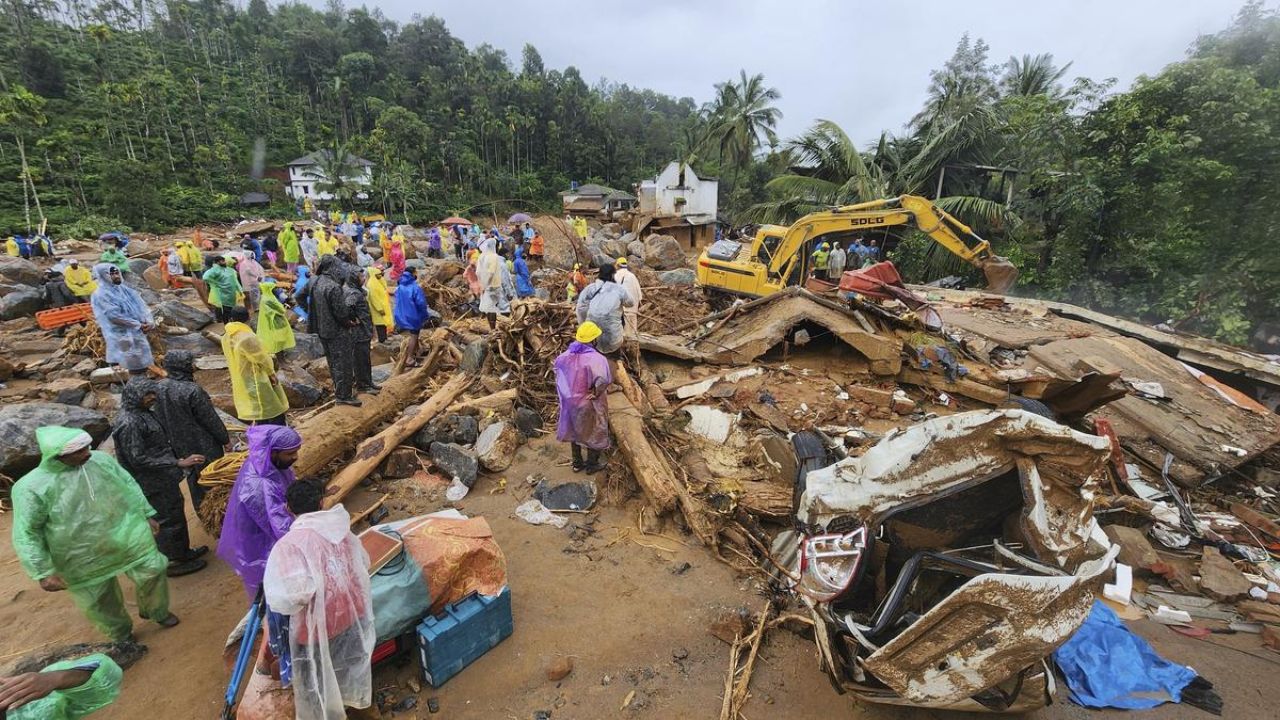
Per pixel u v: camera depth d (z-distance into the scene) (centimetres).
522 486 652
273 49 7962
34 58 5519
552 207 6525
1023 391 800
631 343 921
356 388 773
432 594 397
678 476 618
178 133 5675
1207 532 569
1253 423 731
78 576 383
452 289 1673
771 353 985
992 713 357
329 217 4138
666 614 464
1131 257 1260
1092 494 317
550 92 8094
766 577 502
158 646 427
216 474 505
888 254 1828
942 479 344
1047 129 1456
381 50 9038
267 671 323
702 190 4416
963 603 294
